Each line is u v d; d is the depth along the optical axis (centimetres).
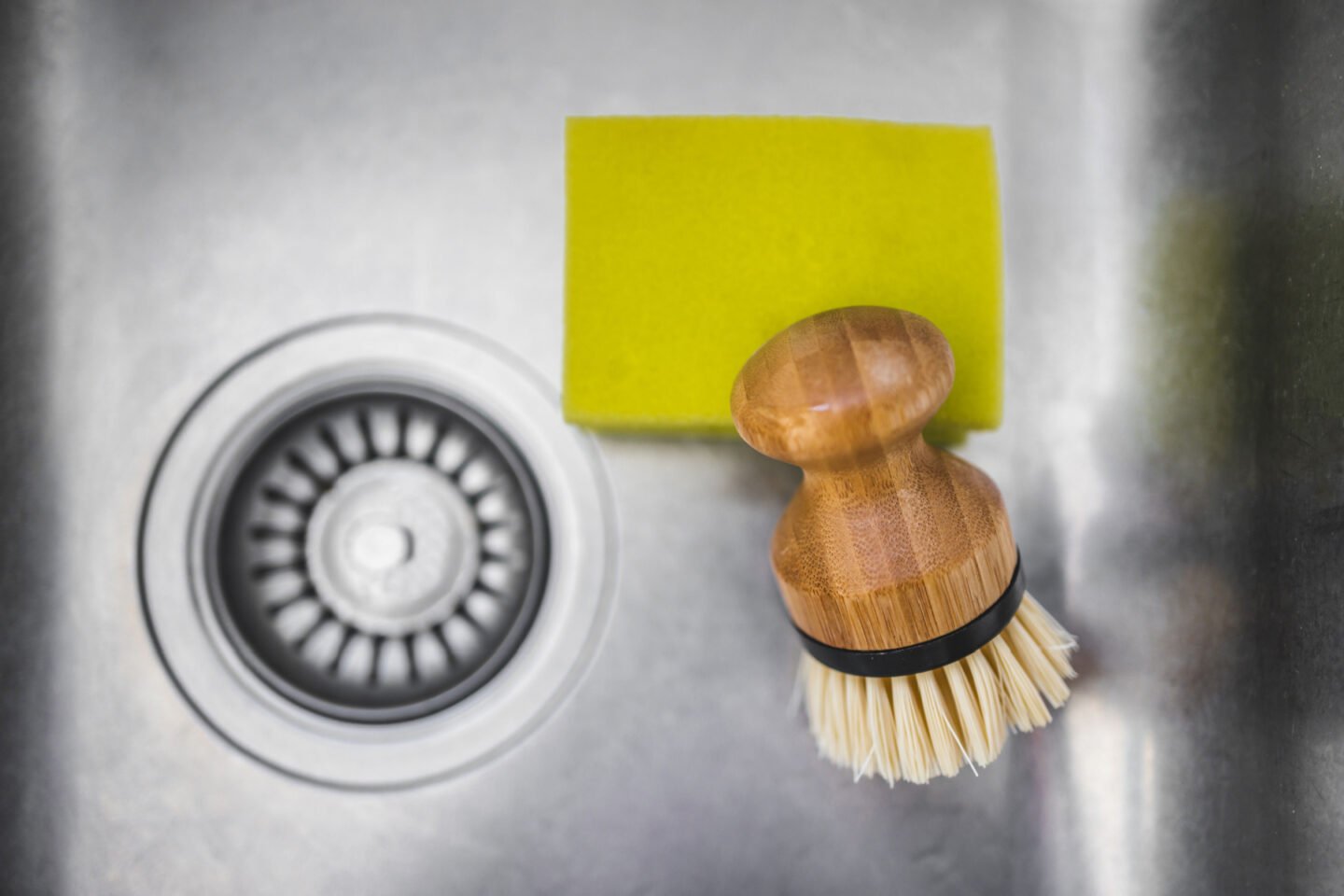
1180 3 32
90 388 30
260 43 31
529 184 31
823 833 30
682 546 30
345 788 29
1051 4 32
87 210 31
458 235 31
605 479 30
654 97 31
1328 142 28
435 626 30
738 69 31
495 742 30
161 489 30
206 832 29
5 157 31
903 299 29
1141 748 30
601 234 29
